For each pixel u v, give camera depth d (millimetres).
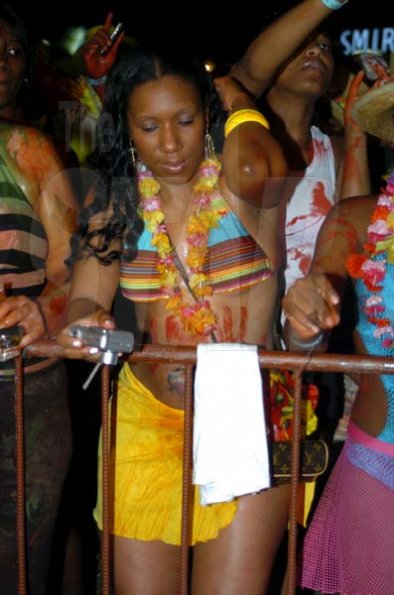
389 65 4402
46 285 2850
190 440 2590
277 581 3590
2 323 2543
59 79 4273
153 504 2789
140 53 2598
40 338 2576
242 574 2721
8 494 2746
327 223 2732
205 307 2670
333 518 2807
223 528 2734
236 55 6070
